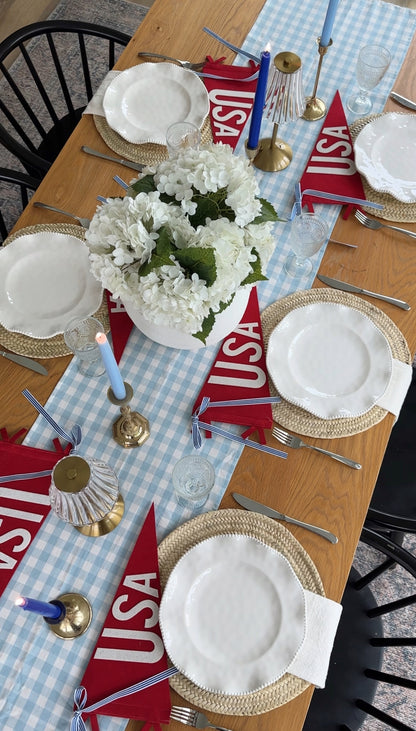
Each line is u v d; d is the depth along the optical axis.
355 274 1.45
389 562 1.52
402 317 1.40
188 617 1.11
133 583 1.14
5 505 1.21
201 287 1.00
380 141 1.55
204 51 1.72
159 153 1.57
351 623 1.54
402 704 1.93
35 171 1.98
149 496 1.23
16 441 1.27
